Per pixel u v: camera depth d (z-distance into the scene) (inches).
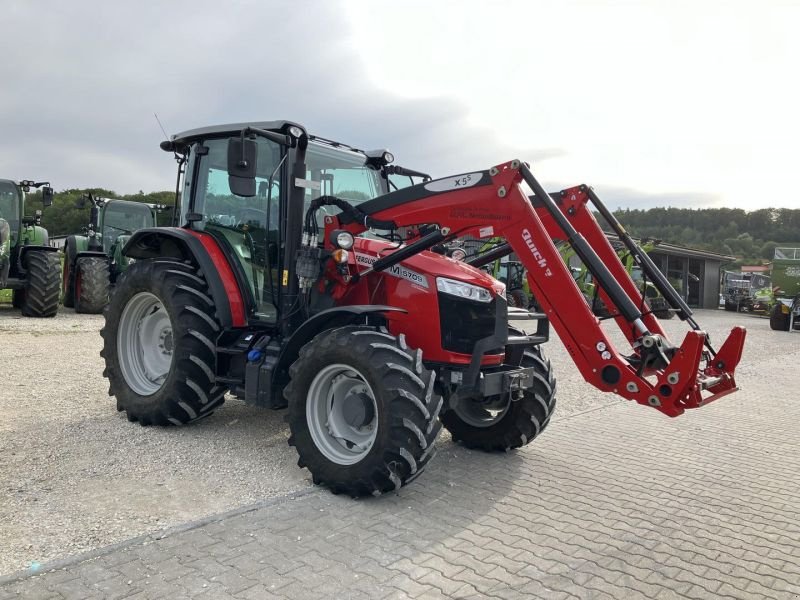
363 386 150.1
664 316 761.0
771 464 190.1
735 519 145.1
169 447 174.7
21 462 156.7
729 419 251.1
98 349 327.9
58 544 114.3
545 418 184.1
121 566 107.7
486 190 155.3
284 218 175.0
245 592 101.4
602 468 179.9
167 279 187.9
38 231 481.4
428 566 114.3
